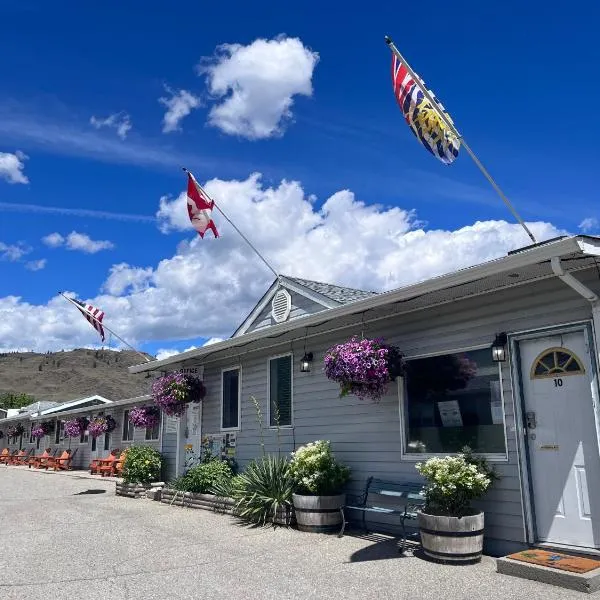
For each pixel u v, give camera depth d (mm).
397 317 8219
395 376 7746
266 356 10852
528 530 6230
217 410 12125
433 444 7488
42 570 6293
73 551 7230
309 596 5211
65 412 25906
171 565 6422
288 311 12273
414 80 7723
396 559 6410
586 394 6031
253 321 13398
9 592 5477
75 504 11961
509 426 6582
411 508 7117
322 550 6969
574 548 5891
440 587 5320
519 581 5398
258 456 10672
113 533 8422
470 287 6844
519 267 5758
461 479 6270
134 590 5480
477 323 7133
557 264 5430
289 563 6395
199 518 9555
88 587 5605
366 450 8438
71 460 25000
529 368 6555
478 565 6039
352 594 5230
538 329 6453
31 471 23578
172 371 13438
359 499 8383
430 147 7645
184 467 12914
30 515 10492
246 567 6270
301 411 9789
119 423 21984
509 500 6469
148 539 7902
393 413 8078
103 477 19609
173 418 13906
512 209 7336
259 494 8812
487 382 6969
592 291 5941
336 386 9133
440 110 7508
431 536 6234
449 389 7398
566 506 6043
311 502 8031
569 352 6230
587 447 5961
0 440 36500
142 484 13227
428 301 7535
